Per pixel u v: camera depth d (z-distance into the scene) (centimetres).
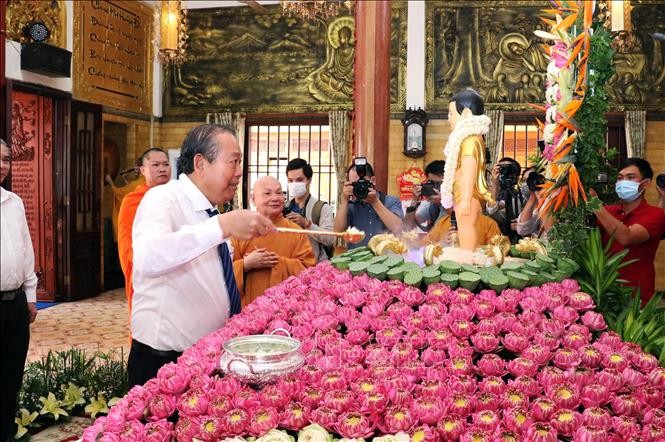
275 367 154
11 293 337
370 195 400
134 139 1055
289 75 1080
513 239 437
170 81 1111
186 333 221
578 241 231
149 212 212
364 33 521
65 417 405
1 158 345
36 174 877
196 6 1102
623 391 158
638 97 988
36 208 880
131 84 1043
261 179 347
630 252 354
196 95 1105
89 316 774
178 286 218
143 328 223
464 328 178
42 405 400
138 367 224
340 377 157
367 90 520
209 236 188
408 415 143
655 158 988
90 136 919
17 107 867
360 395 150
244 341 165
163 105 1114
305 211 469
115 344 626
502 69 1012
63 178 877
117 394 420
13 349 341
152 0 1078
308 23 1071
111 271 1016
